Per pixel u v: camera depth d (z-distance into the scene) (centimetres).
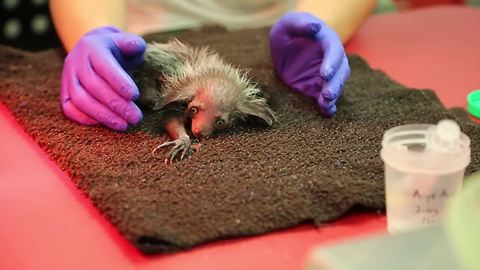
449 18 163
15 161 115
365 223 104
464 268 86
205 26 157
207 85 119
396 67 142
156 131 120
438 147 98
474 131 118
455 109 127
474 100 127
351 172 110
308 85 129
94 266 98
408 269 87
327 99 122
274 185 107
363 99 128
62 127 121
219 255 99
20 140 120
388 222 102
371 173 110
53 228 103
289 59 131
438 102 127
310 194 105
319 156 113
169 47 127
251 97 121
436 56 146
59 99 128
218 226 101
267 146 115
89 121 121
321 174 109
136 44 121
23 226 104
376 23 160
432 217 100
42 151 117
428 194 99
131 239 99
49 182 111
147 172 110
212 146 116
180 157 113
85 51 122
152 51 125
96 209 106
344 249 89
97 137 118
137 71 125
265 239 101
